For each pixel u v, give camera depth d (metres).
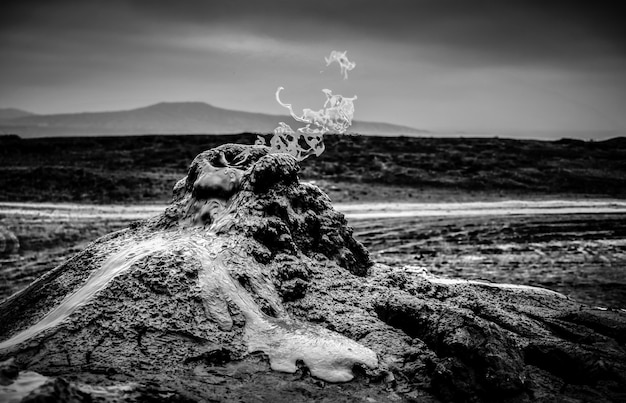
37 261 13.18
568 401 4.23
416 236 16.30
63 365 4.08
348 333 5.01
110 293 4.77
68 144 40.28
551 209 21.48
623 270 12.45
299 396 4.03
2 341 4.94
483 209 21.34
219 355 4.41
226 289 4.97
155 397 3.71
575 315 6.14
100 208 20.33
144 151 36.62
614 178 30.02
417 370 4.59
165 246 5.40
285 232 5.86
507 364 4.36
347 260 6.25
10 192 23.17
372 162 32.62
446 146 40.06
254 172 6.08
